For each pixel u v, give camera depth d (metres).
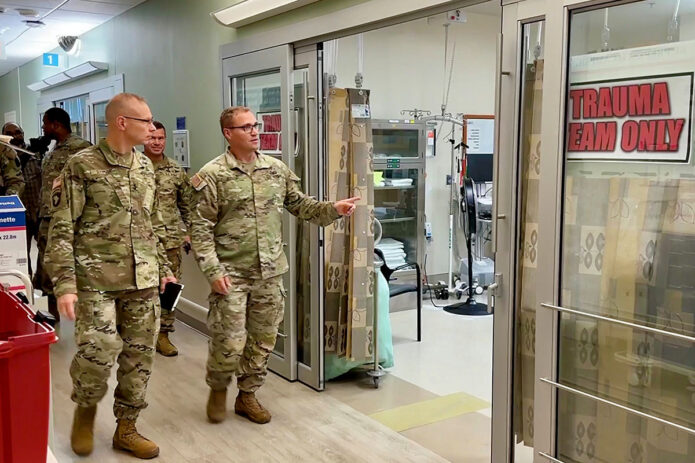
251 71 4.05
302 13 3.60
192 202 3.04
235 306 3.09
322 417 3.39
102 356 2.69
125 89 6.30
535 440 2.49
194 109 4.94
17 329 1.36
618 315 2.26
